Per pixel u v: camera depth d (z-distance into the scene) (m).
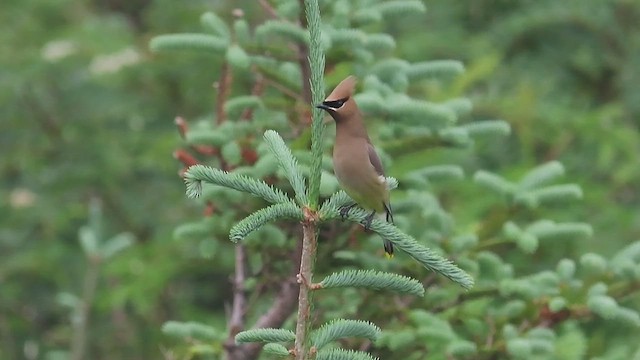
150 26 20.39
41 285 17.19
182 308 16.34
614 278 9.54
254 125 9.43
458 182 12.82
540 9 18.23
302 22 9.71
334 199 5.85
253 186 5.93
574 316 9.31
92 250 12.89
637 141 16.42
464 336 10.03
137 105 18.41
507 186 9.88
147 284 15.28
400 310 9.36
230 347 9.45
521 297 9.36
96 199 16.83
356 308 9.41
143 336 15.87
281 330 5.83
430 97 13.98
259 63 9.57
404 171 12.12
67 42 18.22
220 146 9.28
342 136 7.48
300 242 9.19
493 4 18.92
